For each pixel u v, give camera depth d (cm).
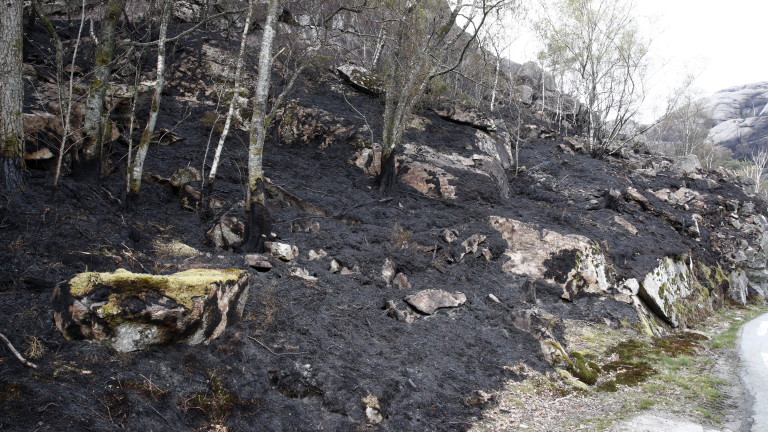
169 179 1184
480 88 3002
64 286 582
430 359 855
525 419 775
